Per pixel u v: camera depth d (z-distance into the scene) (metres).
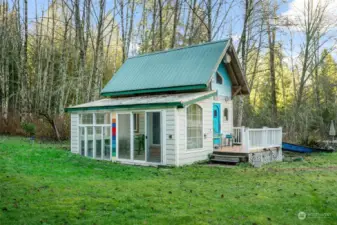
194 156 14.00
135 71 18.91
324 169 12.70
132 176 10.36
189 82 15.18
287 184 9.09
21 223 5.40
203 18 27.86
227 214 6.18
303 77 31.86
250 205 6.81
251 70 35.88
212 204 6.82
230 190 8.23
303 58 34.12
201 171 11.75
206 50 16.94
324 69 36.75
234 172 11.62
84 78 27.14
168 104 13.01
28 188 7.74
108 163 13.74
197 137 14.27
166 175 10.77
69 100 34.34
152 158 13.96
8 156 12.47
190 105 13.95
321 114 31.17
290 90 41.34
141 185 8.68
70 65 36.16
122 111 14.94
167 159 13.24
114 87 18.44
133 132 14.56
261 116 35.09
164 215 6.00
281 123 33.91
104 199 6.99
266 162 15.53
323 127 29.81
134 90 17.14
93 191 7.75
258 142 15.34
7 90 30.70
